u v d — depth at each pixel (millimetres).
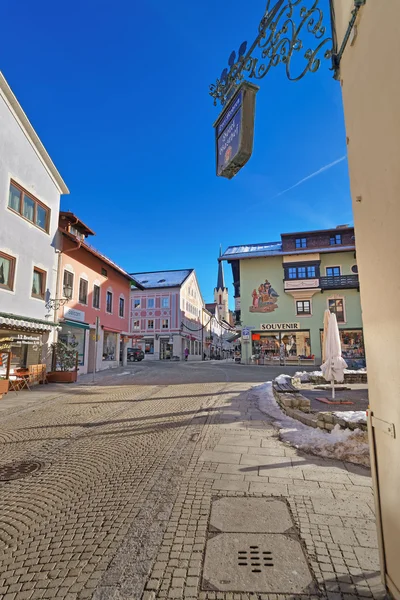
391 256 1845
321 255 31578
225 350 79750
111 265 22484
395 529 1914
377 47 1929
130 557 2637
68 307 17500
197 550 2686
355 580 2293
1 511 3520
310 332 30703
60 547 2824
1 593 2287
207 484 3975
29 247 14328
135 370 21781
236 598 2170
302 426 6500
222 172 3580
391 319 1868
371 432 2180
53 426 7254
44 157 15398
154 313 44906
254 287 32344
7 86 12727
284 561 2518
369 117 2074
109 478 4309
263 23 3002
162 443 5707
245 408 8633
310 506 3377
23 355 14438
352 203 2383
